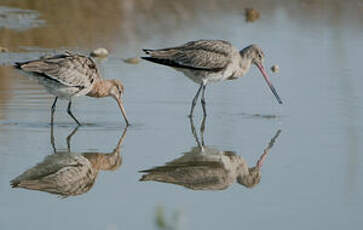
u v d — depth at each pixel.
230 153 14.68
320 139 15.34
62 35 22.73
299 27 24.19
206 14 25.69
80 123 16.30
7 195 12.38
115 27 23.84
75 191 12.66
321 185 12.90
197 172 13.73
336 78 19.38
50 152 14.40
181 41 22.34
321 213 11.69
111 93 16.53
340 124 16.22
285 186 12.91
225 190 12.87
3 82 18.70
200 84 17.81
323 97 18.09
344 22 24.86
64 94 15.78
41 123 16.14
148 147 14.90
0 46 21.19
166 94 18.45
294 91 18.59
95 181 13.15
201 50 17.44
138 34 23.16
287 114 17.05
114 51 21.62
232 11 26.23
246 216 11.60
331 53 21.47
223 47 17.64
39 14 24.84
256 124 16.39
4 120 16.20
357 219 11.45
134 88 18.73
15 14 24.56
